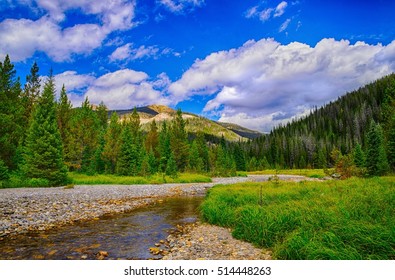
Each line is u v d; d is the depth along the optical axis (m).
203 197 23.98
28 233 11.13
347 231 7.68
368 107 128.38
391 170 30.45
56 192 23.11
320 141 115.25
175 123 69.81
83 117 51.59
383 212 9.59
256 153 124.06
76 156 47.91
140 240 10.48
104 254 8.68
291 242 7.80
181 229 12.30
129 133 52.22
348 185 18.06
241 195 17.08
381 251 6.62
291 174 74.56
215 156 71.81
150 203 20.41
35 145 30.14
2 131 30.23
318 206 11.16
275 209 11.35
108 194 23.77
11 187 26.84
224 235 11.02
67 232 11.55
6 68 33.31
